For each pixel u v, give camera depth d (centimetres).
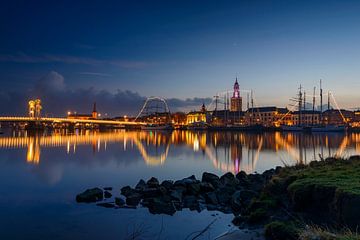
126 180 3170
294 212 1524
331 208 1346
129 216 1912
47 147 7869
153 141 10600
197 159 5178
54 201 2283
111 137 13888
